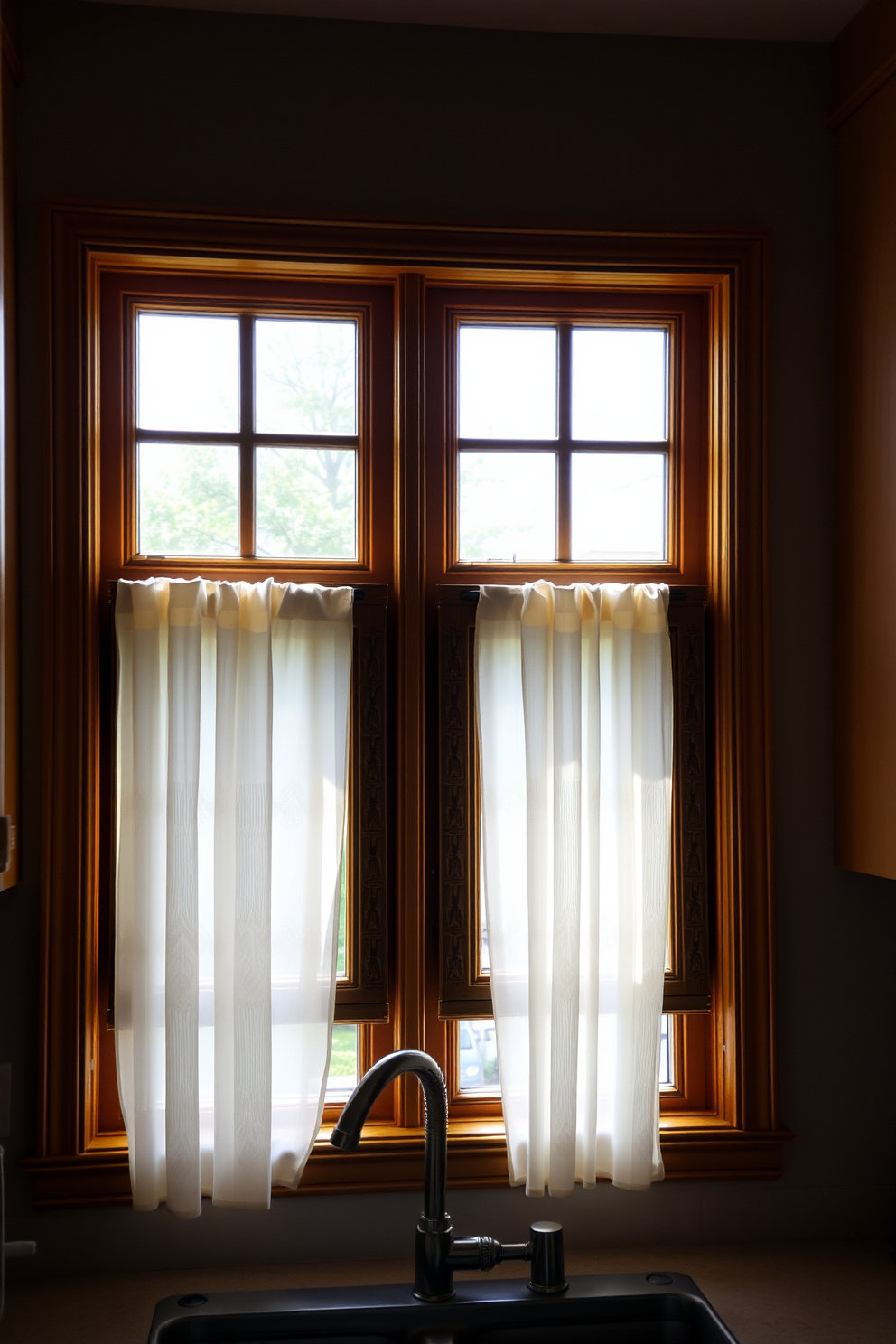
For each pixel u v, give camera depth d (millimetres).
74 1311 1429
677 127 1749
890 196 1591
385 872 1668
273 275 1711
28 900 1579
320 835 1602
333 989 1592
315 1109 1573
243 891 1552
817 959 1725
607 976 1676
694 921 1714
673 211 1743
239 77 1666
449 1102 1707
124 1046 1555
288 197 1670
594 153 1730
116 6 1647
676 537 1801
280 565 1710
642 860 1641
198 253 1637
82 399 1608
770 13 1690
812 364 1763
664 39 1751
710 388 1783
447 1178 1610
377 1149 1599
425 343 1749
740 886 1689
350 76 1688
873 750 1620
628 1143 1603
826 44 1777
